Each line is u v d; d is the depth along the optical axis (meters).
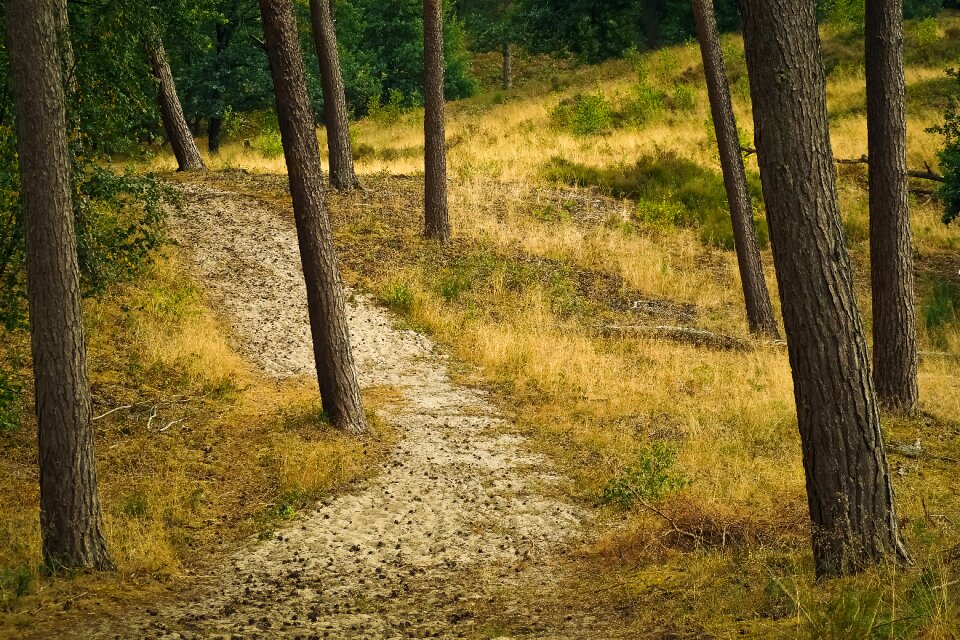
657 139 29.80
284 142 11.13
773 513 7.71
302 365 14.39
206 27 36.62
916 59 34.12
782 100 5.66
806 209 5.64
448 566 7.45
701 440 10.49
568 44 50.31
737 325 17.59
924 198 25.55
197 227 19.70
